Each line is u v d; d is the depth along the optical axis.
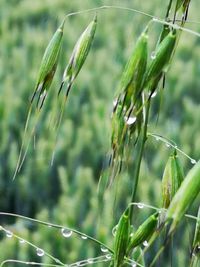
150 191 0.76
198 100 1.15
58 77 1.19
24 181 0.87
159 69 0.32
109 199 0.65
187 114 1.05
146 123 0.34
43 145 0.90
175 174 0.35
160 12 1.54
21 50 1.32
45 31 1.50
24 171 0.91
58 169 0.85
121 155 0.33
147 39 0.32
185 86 1.14
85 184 0.77
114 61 1.27
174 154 0.36
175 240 0.70
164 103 1.09
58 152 0.91
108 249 0.36
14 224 0.78
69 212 0.74
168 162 0.36
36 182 0.88
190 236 0.37
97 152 0.92
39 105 0.34
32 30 1.48
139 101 0.32
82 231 0.70
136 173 0.35
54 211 0.77
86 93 1.13
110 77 1.18
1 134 0.96
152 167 0.84
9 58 1.34
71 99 1.08
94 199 0.71
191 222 0.71
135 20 1.52
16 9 1.61
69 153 0.91
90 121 0.98
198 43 1.43
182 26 0.33
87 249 0.67
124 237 0.34
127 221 0.34
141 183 0.74
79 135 0.92
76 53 0.34
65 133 0.93
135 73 0.32
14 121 1.02
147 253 0.66
